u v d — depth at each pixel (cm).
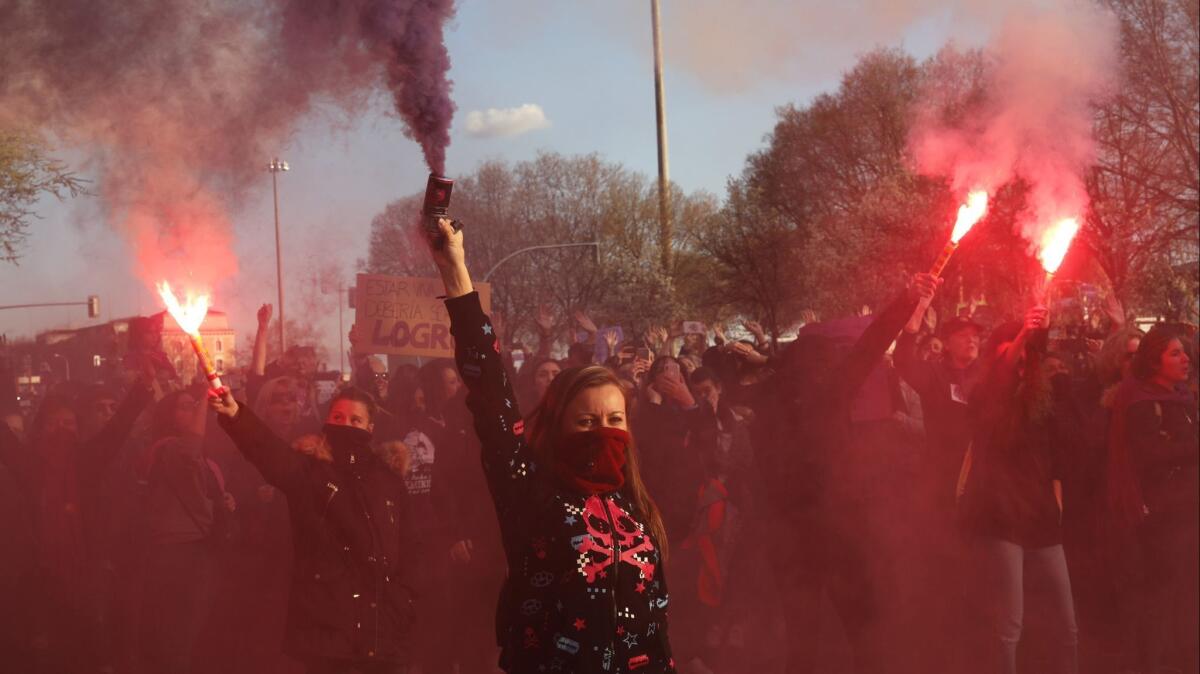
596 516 274
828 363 532
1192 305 2331
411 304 988
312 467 439
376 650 438
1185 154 2227
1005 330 541
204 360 413
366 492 446
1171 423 607
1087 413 692
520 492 280
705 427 667
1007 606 522
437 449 636
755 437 545
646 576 275
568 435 282
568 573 269
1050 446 531
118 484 734
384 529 448
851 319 582
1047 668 580
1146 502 608
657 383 682
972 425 537
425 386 713
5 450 735
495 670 634
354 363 990
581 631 267
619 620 271
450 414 639
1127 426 615
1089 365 831
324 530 437
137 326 723
